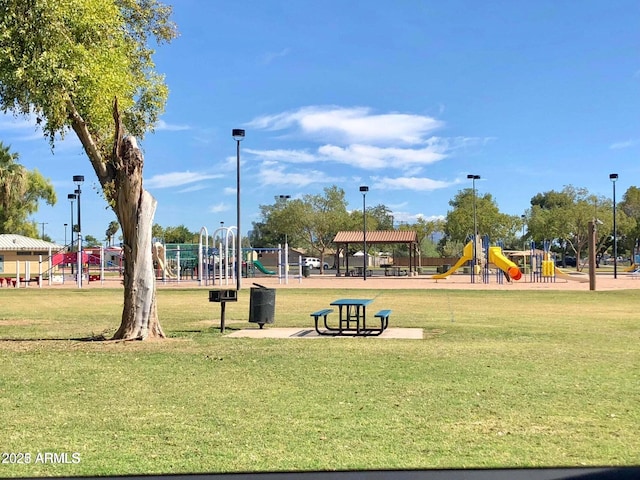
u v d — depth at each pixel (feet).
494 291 110.63
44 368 33.27
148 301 45.65
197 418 23.13
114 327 54.54
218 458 18.81
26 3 41.01
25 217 229.45
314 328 53.42
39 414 23.80
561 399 25.81
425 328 52.39
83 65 42.57
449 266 229.04
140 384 29.09
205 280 161.17
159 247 180.24
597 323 56.34
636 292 105.29
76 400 25.99
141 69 53.31
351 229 283.79
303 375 31.12
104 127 46.62
